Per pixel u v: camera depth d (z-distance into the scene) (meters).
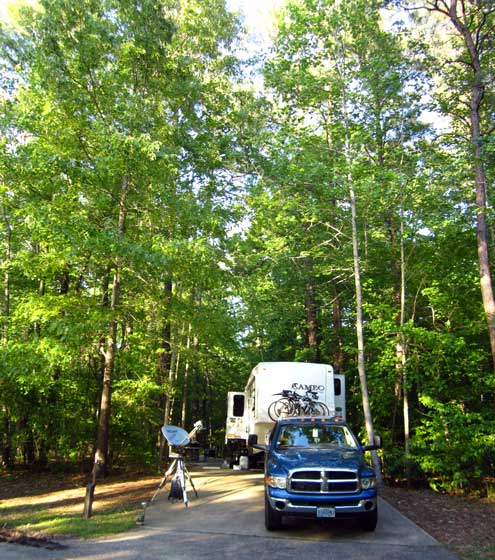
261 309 19.45
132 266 12.43
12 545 6.95
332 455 7.82
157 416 17.06
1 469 16.28
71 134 11.98
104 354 13.80
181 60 13.64
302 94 14.64
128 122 11.81
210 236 13.07
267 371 13.80
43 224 10.80
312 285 18.84
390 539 7.28
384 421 15.90
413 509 9.88
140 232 12.98
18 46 14.34
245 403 18.05
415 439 12.66
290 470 7.38
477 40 14.70
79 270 13.85
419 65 14.47
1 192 11.77
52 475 15.35
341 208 14.73
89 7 11.95
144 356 15.51
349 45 14.66
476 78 13.95
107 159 11.22
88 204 12.15
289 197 14.47
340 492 7.25
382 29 15.89
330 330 21.66
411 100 14.66
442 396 14.08
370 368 14.63
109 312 12.05
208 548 6.72
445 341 12.52
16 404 14.81
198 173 15.00
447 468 12.07
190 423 30.75
